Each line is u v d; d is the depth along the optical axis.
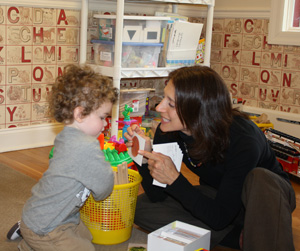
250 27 3.37
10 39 2.70
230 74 3.59
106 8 3.09
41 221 1.34
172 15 3.00
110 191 1.43
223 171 1.50
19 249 1.49
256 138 1.41
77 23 2.99
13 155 2.74
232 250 1.67
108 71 2.62
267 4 3.24
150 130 2.79
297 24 3.18
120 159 1.86
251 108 3.44
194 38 2.88
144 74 2.71
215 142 1.36
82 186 1.37
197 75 1.35
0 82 2.72
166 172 1.42
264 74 3.33
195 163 1.56
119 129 2.70
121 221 1.61
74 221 1.44
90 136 1.40
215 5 3.62
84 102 1.37
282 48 3.18
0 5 2.62
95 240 1.62
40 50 2.86
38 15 2.79
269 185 1.33
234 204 1.39
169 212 1.67
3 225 1.75
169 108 1.38
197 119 1.33
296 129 3.14
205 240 1.39
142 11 3.31
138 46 2.69
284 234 1.29
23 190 2.13
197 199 1.40
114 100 1.49
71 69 1.47
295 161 2.55
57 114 1.39
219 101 1.34
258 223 1.31
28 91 2.87
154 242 1.36
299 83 3.11
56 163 1.34
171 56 2.79
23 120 2.89
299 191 2.41
